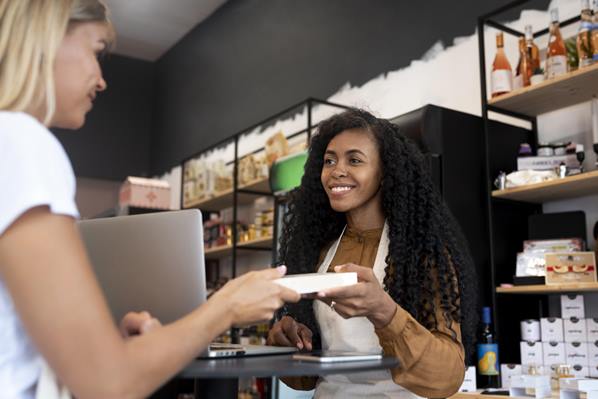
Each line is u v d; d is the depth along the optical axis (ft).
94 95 3.20
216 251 17.49
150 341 2.64
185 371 2.90
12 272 2.39
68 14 2.91
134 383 2.53
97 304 2.48
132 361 2.53
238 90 20.26
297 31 17.40
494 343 8.83
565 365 8.08
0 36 2.77
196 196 19.58
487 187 9.31
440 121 9.43
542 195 9.38
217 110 21.50
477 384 8.79
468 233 9.29
